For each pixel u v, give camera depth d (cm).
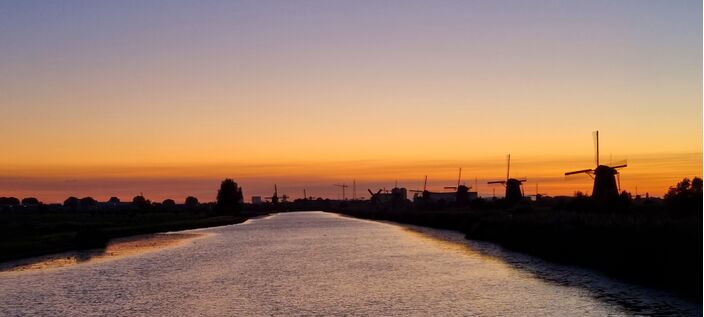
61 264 5284
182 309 3231
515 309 3136
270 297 3541
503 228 7200
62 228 9325
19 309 3275
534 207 10425
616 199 7569
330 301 3403
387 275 4403
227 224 13875
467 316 2992
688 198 6262
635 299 3284
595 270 4453
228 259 5625
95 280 4288
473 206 13300
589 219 5372
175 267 5025
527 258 5384
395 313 3077
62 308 3288
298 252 6288
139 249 6819
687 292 3438
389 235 9038
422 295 3559
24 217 14862
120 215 17288
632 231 4278
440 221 11062
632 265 4081
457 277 4262
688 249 3522
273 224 14000
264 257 5784
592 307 3123
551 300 3341
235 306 3294
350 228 11500
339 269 4778
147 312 3166
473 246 6744
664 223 4128
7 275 4606
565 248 5219
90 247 6994
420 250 6350
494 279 4141
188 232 10394
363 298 3481
